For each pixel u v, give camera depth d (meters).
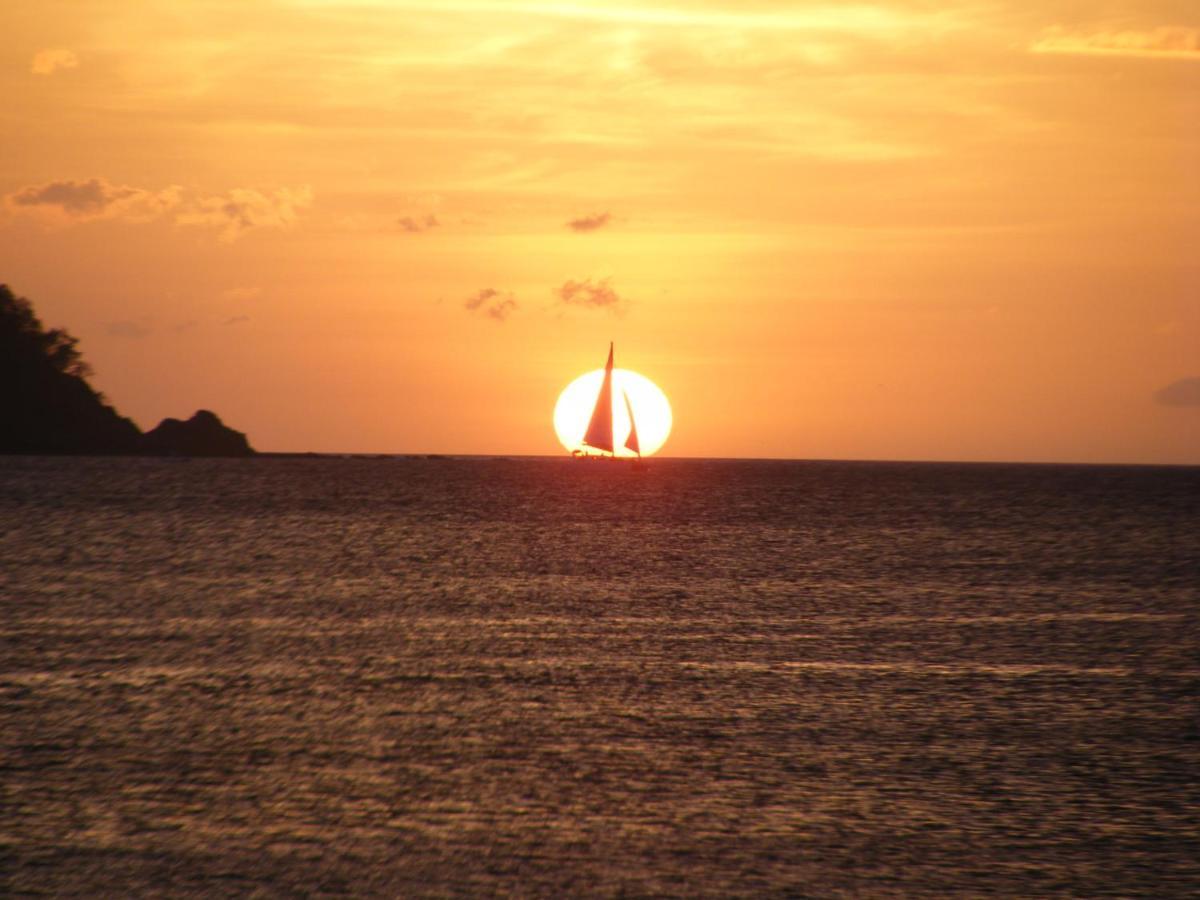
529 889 64.12
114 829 71.62
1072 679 121.19
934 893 64.69
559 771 85.31
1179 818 76.81
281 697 108.25
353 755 88.56
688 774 85.00
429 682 116.69
